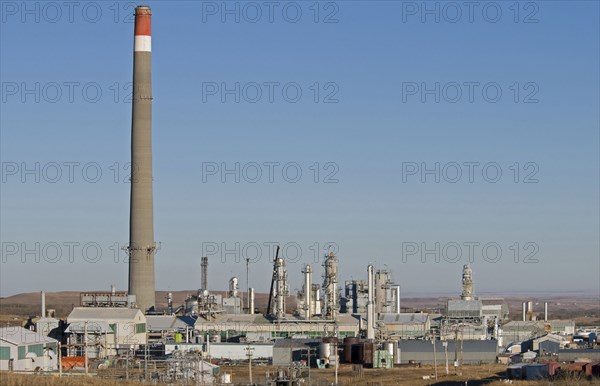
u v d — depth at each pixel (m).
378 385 178.00
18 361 182.38
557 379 175.88
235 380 186.38
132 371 194.25
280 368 193.38
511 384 170.25
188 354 190.38
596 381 171.12
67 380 148.75
